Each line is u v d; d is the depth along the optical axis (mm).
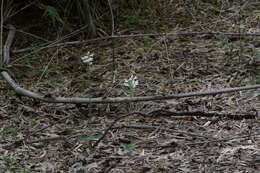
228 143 4422
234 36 6910
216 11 7656
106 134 4723
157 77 5891
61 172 4148
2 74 5551
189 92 5297
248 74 5863
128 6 7707
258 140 4438
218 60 6281
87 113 5234
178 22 7434
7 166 4242
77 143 4602
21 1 7531
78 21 7363
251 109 5047
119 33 7152
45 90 5809
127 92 5586
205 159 4188
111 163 4227
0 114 5266
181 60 6348
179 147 4418
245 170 3971
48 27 7262
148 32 7172
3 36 7078
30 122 5031
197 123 4855
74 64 6438
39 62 6578
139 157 4293
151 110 5176
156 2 7863
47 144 4637
